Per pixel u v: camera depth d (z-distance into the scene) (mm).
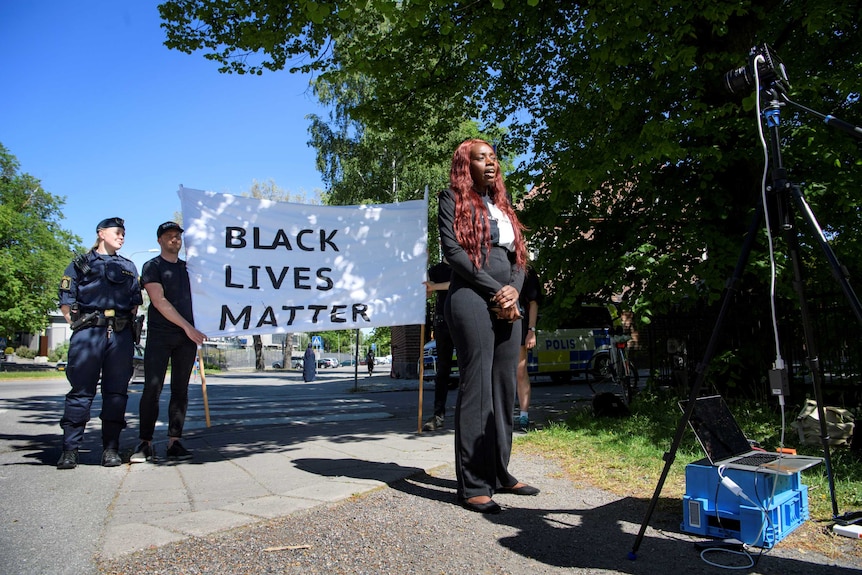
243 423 7445
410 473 4094
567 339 16922
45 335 58906
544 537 2805
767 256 6016
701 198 6789
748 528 2607
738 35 6836
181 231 5145
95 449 5598
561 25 8570
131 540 2701
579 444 5168
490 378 3383
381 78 9430
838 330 6297
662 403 7148
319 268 5758
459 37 8016
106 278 4758
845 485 3561
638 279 6699
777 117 2547
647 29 6426
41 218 45750
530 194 8211
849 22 6719
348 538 2779
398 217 6129
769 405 6367
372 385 19672
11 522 3072
